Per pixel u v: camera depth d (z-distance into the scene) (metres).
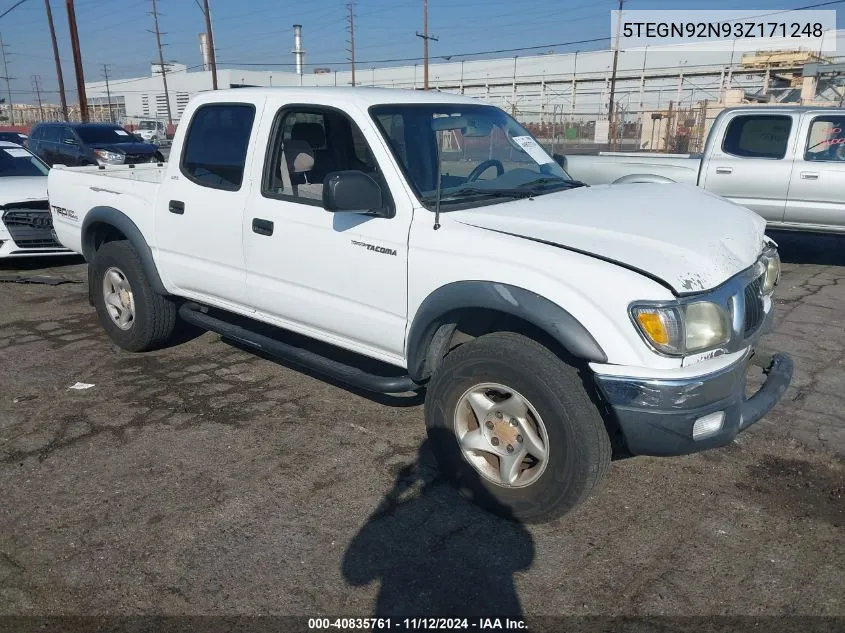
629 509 3.53
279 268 4.17
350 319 3.89
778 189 9.06
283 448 4.12
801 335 6.20
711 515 3.48
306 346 5.32
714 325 3.00
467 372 3.36
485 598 2.91
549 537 3.30
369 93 4.08
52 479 3.77
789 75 33.12
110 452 4.06
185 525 3.37
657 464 3.96
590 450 3.08
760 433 4.32
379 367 4.80
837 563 3.11
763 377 4.75
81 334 6.12
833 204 8.78
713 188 9.47
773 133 9.10
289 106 4.15
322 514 3.47
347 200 3.39
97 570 3.05
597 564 3.11
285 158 4.19
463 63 63.22
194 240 4.66
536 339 3.35
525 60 58.78
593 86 55.09
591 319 2.97
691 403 2.95
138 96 89.25
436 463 3.96
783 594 2.92
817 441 4.22
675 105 46.00
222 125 4.49
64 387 4.96
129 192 5.14
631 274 2.96
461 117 4.23
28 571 3.05
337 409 4.63
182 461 3.96
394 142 3.79
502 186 4.07
